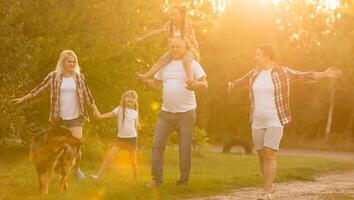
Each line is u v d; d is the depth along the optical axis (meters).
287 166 16.86
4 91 13.26
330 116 43.91
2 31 12.41
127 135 10.39
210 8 26.66
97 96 17.91
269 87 8.02
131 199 7.69
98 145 17.11
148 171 13.38
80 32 17.00
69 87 8.23
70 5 16.42
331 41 44.25
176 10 9.00
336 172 15.98
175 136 20.88
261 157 8.40
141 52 17.80
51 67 17.00
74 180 9.50
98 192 7.93
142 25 18.19
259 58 8.12
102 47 17.00
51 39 16.44
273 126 8.00
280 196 8.61
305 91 44.59
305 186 10.49
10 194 7.80
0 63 12.36
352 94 43.66
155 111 18.94
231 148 30.67
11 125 14.03
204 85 8.62
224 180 10.21
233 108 47.16
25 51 12.88
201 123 46.94
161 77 9.23
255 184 10.23
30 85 16.17
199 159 22.84
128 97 10.38
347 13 26.09
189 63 8.88
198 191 8.79
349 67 43.12
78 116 8.32
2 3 12.59
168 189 8.59
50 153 7.41
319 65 44.59
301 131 45.50
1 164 14.16
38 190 8.15
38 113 17.31
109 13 16.83
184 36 9.04
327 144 42.56
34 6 16.06
